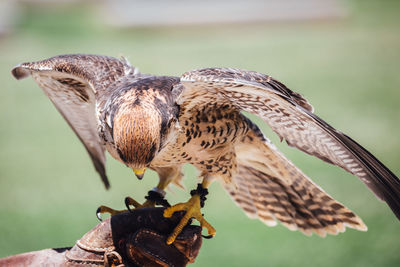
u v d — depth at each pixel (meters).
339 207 6.05
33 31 34.91
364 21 34.78
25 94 23.83
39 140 17.73
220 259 10.06
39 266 4.21
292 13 34.44
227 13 34.72
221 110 5.23
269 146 5.95
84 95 5.76
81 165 15.56
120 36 33.66
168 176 5.64
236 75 4.75
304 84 22.78
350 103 20.08
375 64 25.80
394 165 13.78
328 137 4.68
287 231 11.55
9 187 13.77
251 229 11.67
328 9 34.81
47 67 5.43
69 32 34.84
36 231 10.98
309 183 6.07
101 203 12.68
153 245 4.25
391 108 19.16
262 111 5.03
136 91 4.68
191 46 30.47
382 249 10.38
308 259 10.04
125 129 4.33
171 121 4.66
